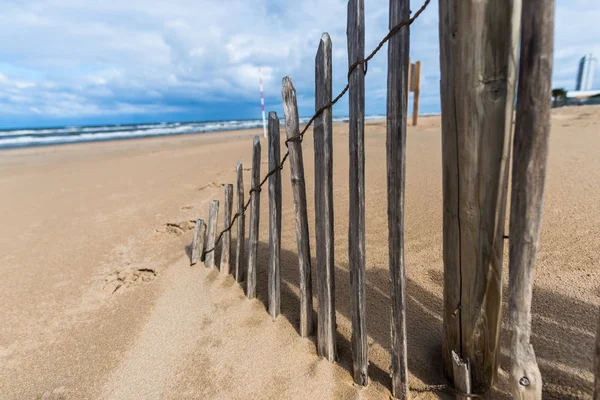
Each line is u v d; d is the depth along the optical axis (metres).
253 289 2.83
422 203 4.39
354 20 1.62
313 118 1.96
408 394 1.76
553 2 1.10
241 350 2.30
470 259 1.56
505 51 1.30
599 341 1.28
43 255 4.18
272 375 2.06
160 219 5.16
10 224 5.47
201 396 1.99
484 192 1.46
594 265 2.52
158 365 2.27
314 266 3.23
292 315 2.58
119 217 5.42
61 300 3.17
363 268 1.81
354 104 1.69
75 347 2.53
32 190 7.82
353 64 1.65
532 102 1.18
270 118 2.37
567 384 1.66
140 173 9.03
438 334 2.17
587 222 3.21
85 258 4.03
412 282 2.70
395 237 1.64
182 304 2.92
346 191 5.42
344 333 2.32
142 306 2.98
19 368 2.36
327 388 1.92
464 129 1.43
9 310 3.05
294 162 2.14
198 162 10.11
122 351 2.45
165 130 34.78
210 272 3.39
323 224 1.98
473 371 1.67
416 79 15.08
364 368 1.87
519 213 1.29
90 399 2.06
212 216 3.39
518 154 1.25
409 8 1.42
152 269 3.59
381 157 8.02
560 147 7.17
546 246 2.88
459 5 1.31
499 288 1.58
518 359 1.37
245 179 7.15
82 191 7.41
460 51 1.35
